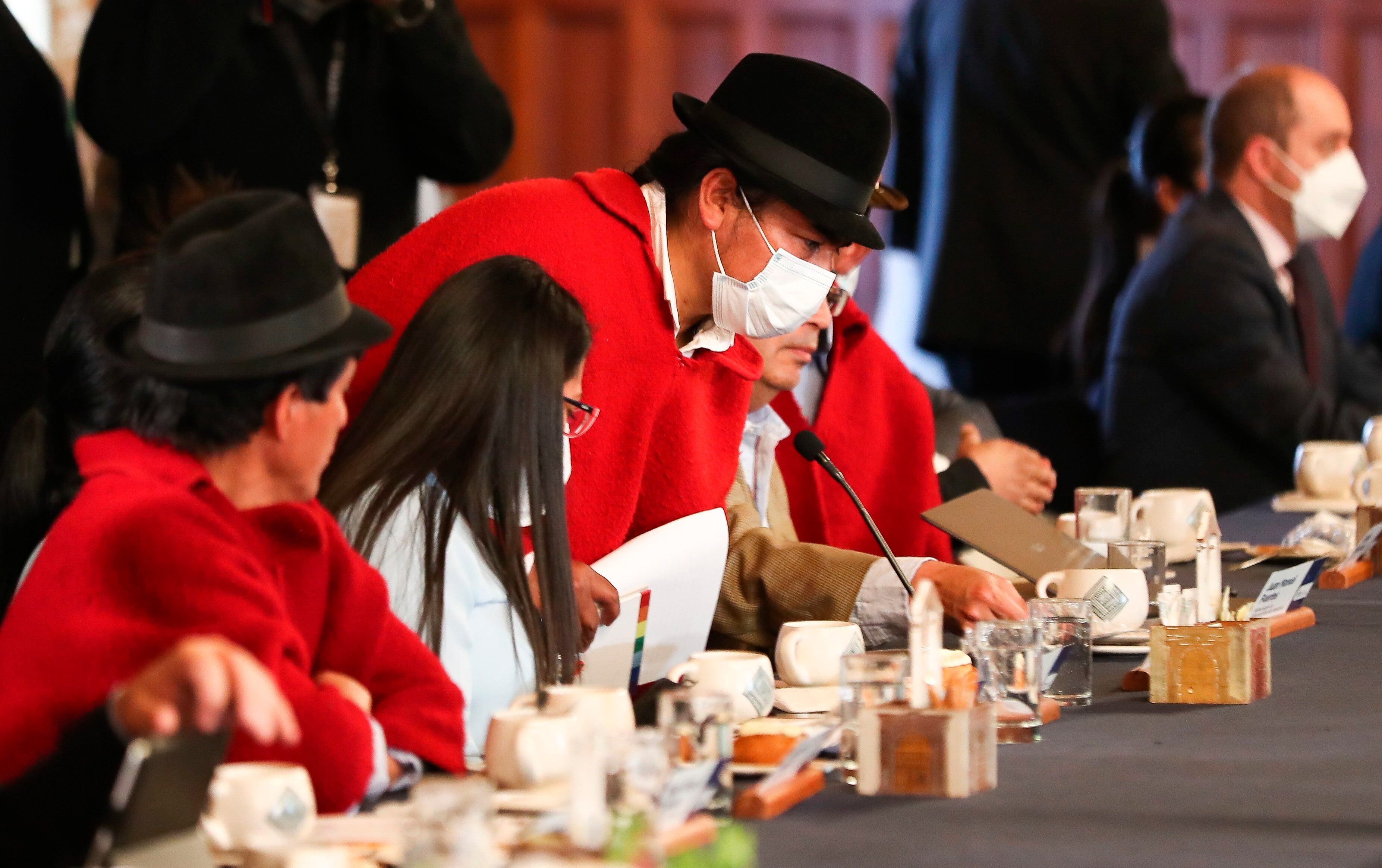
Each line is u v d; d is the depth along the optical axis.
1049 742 5.56
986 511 8.24
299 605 5.00
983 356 18.89
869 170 7.85
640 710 5.48
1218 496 14.43
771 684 5.70
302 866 3.82
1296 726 5.81
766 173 7.72
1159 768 5.14
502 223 7.91
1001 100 18.12
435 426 5.97
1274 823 4.44
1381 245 18.84
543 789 4.63
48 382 5.66
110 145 10.80
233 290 4.64
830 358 10.20
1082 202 18.09
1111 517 9.73
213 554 4.48
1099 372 16.38
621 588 6.55
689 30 27.80
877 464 10.23
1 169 10.46
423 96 11.45
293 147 11.27
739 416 8.65
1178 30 28.20
